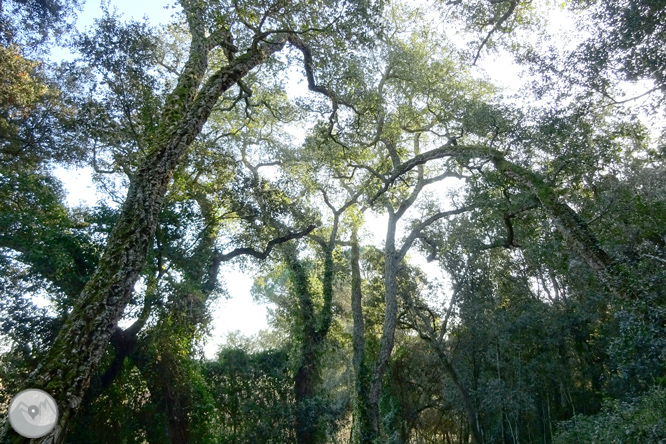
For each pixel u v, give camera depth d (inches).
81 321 241.0
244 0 389.1
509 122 498.3
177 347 510.0
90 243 484.4
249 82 676.7
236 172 650.2
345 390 1066.7
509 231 603.2
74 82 576.1
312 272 877.8
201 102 367.2
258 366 689.0
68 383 219.1
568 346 818.2
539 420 860.6
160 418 483.5
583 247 402.9
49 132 585.3
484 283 828.6
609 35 386.6
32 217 475.2
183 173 571.5
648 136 497.0
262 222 660.7
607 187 552.7
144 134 509.0
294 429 653.9
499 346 782.5
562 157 458.6
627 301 351.6
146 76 500.7
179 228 538.6
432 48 759.1
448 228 854.5
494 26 563.5
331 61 493.0
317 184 819.4
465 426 1040.8
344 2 406.6
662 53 372.5
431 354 900.6
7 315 426.3
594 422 484.7
